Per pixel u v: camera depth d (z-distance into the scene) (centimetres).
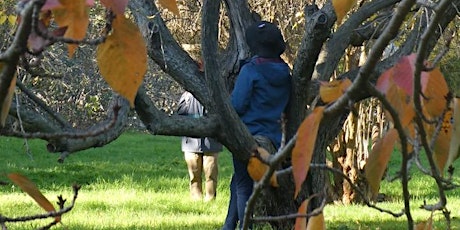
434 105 196
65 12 159
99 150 2752
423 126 196
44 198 203
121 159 2519
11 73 156
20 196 1546
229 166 2325
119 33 169
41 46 156
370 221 1241
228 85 995
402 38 1002
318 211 220
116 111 198
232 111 812
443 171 207
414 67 184
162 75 2361
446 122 203
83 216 1266
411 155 224
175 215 1323
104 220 1220
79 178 1969
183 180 1958
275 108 855
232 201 913
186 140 1549
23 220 211
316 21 832
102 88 1855
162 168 2275
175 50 885
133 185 1831
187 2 1393
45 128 639
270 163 208
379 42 180
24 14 150
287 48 1294
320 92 196
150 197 1591
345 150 1541
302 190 923
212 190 1543
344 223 1206
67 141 657
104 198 1548
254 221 227
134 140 3198
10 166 2169
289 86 869
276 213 941
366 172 199
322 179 935
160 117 822
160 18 886
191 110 1381
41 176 1967
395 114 187
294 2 1459
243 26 991
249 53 985
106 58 169
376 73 838
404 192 214
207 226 1166
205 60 775
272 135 848
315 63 862
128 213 1335
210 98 810
